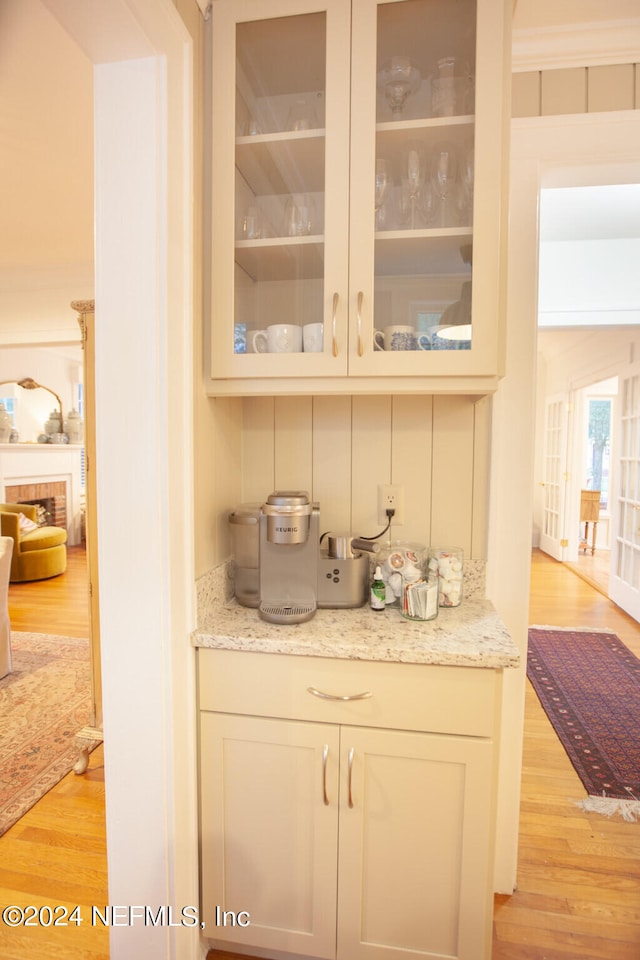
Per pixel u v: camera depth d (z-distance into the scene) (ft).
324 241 3.96
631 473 13.65
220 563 4.59
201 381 4.09
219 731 3.95
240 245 4.13
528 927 4.52
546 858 5.28
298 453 5.08
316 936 3.94
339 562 4.43
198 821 4.06
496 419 4.74
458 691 3.62
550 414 21.31
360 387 4.01
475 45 3.79
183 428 3.74
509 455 4.79
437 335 3.97
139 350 3.47
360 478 4.99
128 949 3.79
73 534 21.68
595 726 7.91
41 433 20.72
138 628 3.60
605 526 22.63
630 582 13.48
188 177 3.67
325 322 3.96
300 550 4.28
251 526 4.44
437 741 3.65
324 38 3.95
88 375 6.73
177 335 3.60
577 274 10.98
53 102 6.06
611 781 6.56
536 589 15.80
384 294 4.06
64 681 9.27
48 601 14.12
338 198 3.91
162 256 3.42
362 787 3.77
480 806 3.63
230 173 3.98
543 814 5.94
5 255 10.85
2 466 18.25
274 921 4.00
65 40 5.04
